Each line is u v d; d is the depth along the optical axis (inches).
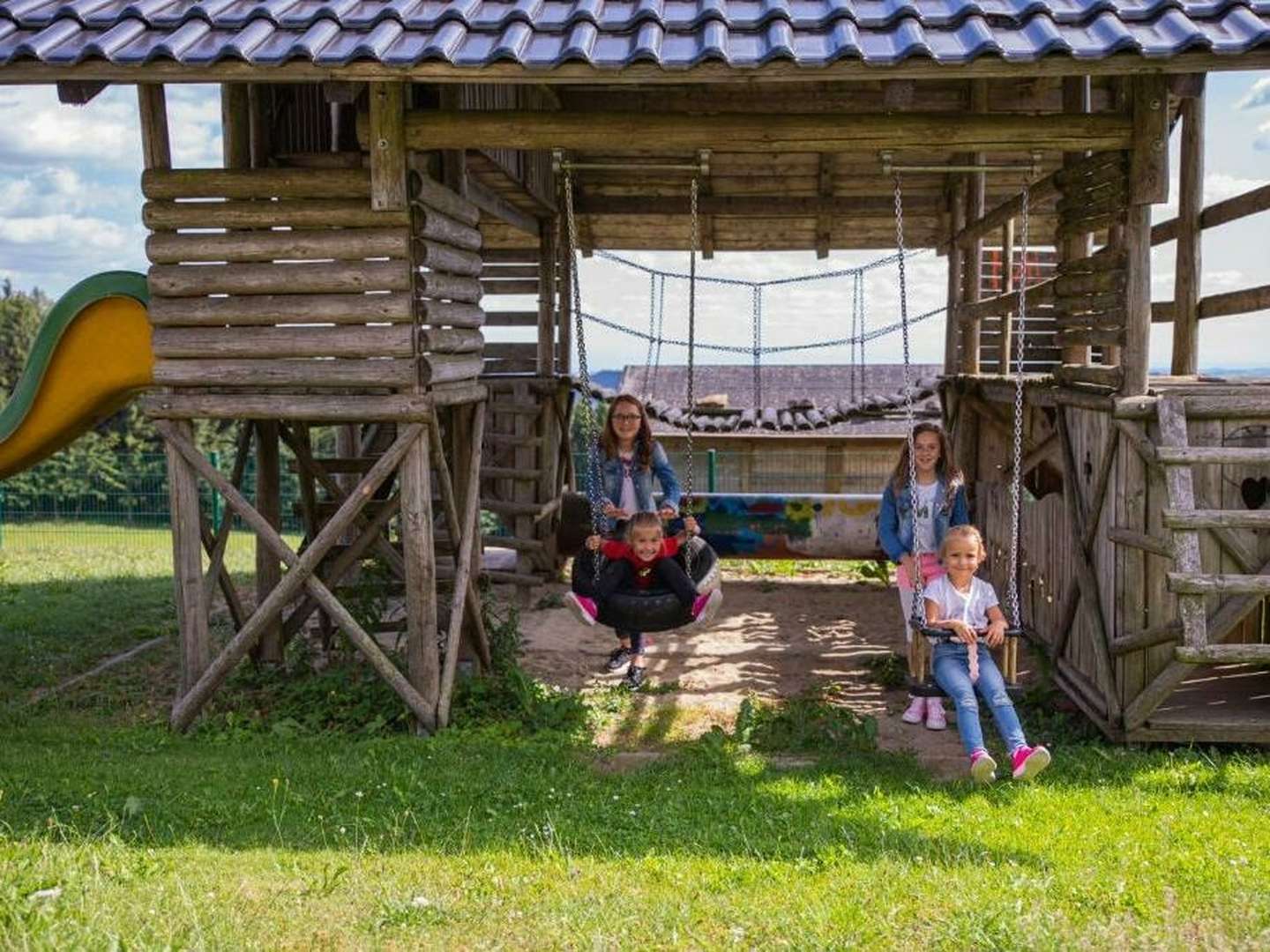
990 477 446.6
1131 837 206.4
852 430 1027.3
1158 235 328.8
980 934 160.7
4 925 158.1
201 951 152.7
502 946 160.6
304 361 283.9
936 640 250.5
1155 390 271.6
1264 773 248.1
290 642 385.7
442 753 268.1
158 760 263.6
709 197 535.8
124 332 316.5
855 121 275.0
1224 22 244.1
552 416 526.6
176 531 296.7
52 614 455.2
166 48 243.9
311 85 313.3
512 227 516.1
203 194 282.2
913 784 244.8
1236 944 160.9
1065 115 273.1
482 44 251.3
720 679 353.7
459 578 307.4
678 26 252.8
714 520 526.0
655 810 223.9
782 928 165.6
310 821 219.6
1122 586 279.4
